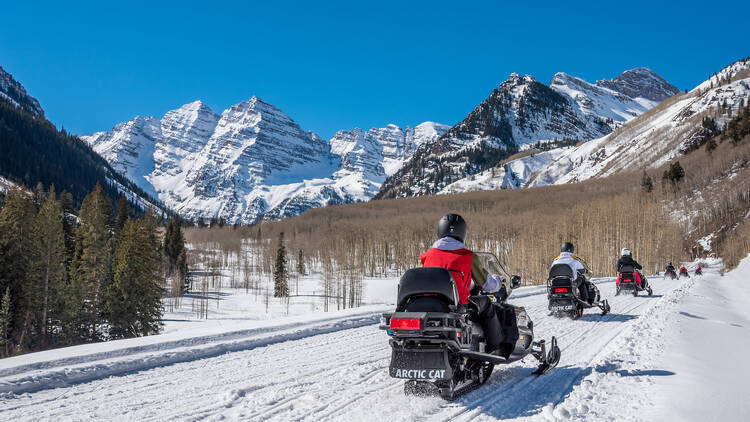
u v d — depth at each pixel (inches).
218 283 4330.7
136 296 2134.6
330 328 384.8
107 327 2191.2
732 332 367.2
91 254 2267.5
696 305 575.8
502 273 243.9
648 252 2559.1
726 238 3417.8
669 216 3789.4
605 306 492.4
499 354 230.2
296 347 315.3
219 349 298.7
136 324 2144.4
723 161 4921.3
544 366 243.6
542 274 2495.1
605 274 2485.2
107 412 184.7
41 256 2039.9
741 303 754.2
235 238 6230.3
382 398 201.8
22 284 1943.9
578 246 2709.2
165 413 183.6
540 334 370.9
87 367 239.8
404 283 200.7
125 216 4005.9
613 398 190.4
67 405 193.0
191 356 281.6
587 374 239.9
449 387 195.3
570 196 6747.1
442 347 187.3
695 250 3567.9
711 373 223.3
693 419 160.9
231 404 195.2
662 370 231.1
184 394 208.4
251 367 258.8
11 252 1961.1
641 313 503.2
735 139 6023.6
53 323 2033.7
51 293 2023.9
